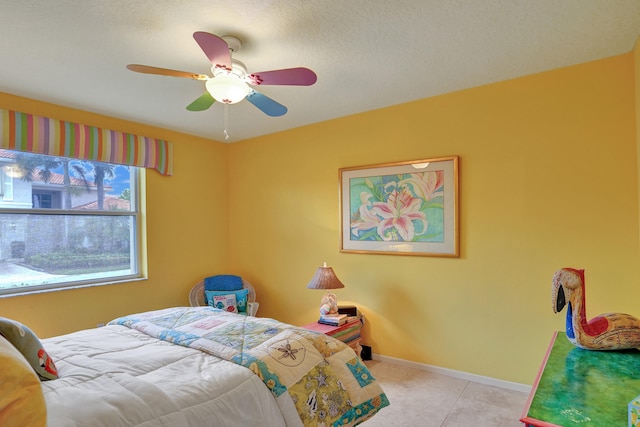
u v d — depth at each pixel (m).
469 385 2.70
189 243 3.93
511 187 2.62
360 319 3.27
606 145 2.30
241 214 4.27
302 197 3.75
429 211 2.96
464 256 2.81
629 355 1.50
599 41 2.08
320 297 3.63
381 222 3.21
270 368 1.62
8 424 0.94
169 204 3.75
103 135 3.19
